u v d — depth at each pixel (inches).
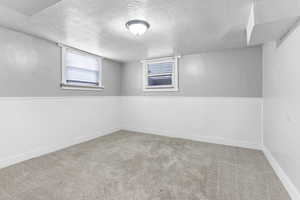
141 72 163.5
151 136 148.6
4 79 84.0
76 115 124.8
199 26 83.2
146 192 62.3
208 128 130.8
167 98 149.6
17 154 88.6
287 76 63.2
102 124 151.2
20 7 64.8
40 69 100.4
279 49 72.7
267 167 83.8
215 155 100.7
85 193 61.4
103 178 72.6
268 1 54.6
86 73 134.9
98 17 73.6
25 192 62.0
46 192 62.0
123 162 90.2
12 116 86.7
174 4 62.5
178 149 112.3
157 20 76.7
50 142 105.8
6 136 84.2
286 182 63.8
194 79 136.7
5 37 84.4
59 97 111.7
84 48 122.3
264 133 102.8
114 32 91.4
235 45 113.0
